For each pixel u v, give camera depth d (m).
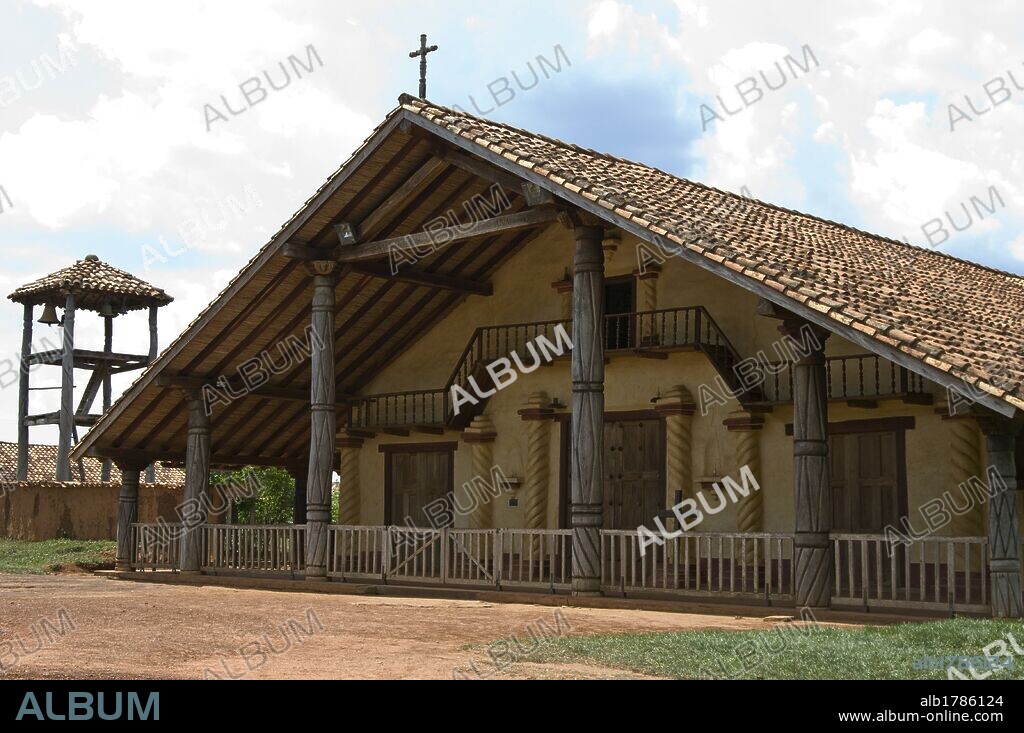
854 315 13.22
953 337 13.73
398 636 11.98
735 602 15.67
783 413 18.44
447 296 22.80
